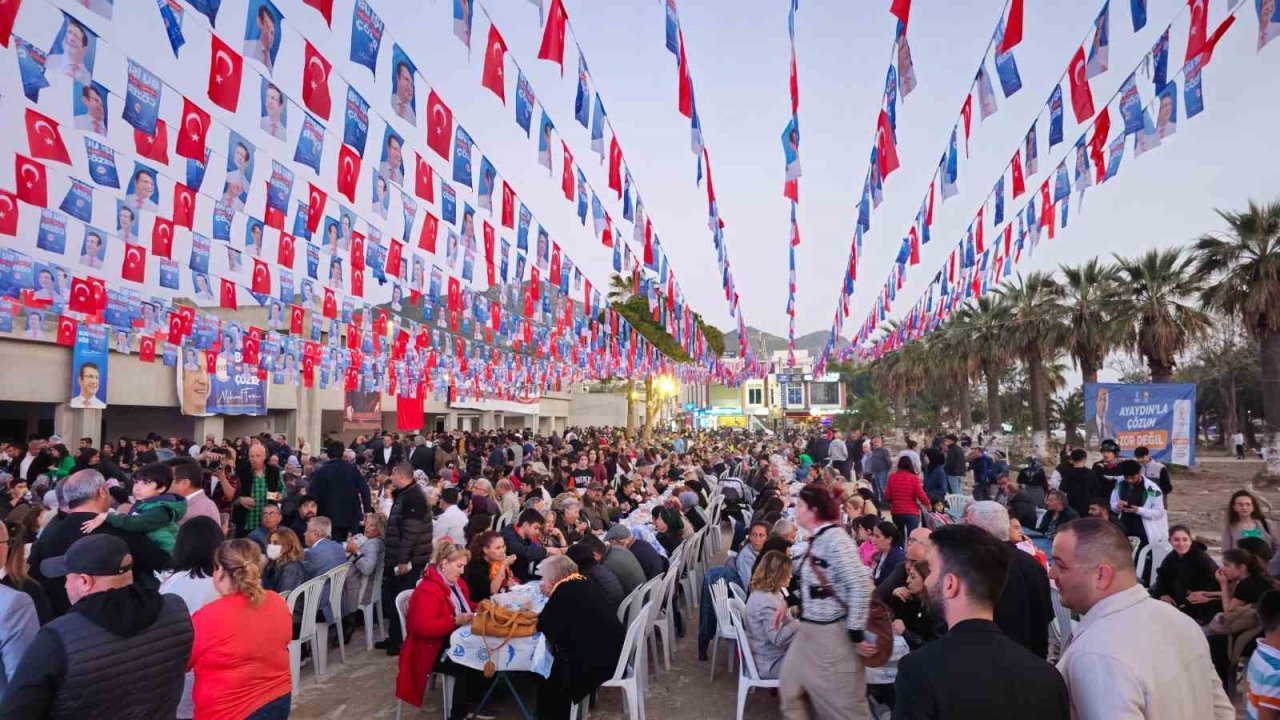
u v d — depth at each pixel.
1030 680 2.03
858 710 4.05
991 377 34.09
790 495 13.01
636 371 23.28
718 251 6.75
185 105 4.23
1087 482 9.70
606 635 5.36
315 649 6.65
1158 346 24.56
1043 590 3.79
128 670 2.56
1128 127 4.71
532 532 7.96
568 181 5.38
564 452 20.19
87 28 3.43
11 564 3.72
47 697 2.41
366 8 3.44
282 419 26.36
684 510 11.30
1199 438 56.97
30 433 21.25
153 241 6.58
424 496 7.41
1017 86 4.09
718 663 7.20
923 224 8.34
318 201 5.72
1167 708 2.04
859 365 78.00
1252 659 3.23
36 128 4.66
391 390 20.14
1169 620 2.17
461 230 6.51
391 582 7.31
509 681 5.61
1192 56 3.76
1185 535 6.25
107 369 18.05
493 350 21.69
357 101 4.25
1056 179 6.64
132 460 14.57
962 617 2.19
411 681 5.50
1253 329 20.23
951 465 16.17
